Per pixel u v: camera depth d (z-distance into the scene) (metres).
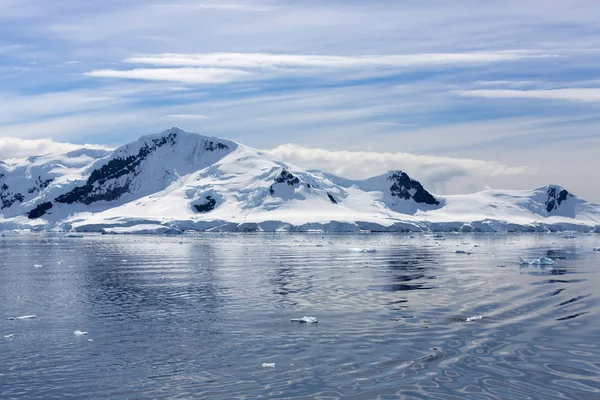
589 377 25.62
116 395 24.17
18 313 41.28
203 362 28.34
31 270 72.75
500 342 31.17
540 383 24.94
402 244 152.00
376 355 29.03
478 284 54.72
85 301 46.22
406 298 46.19
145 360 28.80
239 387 24.84
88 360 28.89
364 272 67.56
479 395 23.69
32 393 24.47
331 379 25.64
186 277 62.62
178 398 23.77
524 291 49.53
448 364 27.47
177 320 38.03
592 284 54.16
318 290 51.31
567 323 35.69
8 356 29.67
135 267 76.19
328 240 184.38
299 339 32.38
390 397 23.53
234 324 36.56
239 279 60.41
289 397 23.67
